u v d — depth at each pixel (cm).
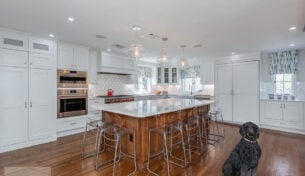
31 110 360
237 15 256
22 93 347
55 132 399
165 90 804
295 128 466
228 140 405
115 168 271
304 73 485
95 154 313
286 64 506
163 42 408
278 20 274
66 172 255
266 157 309
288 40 391
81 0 213
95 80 513
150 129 280
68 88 428
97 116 493
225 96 592
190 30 321
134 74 642
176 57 606
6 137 328
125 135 303
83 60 460
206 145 373
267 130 495
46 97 384
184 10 239
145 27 307
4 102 324
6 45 324
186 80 757
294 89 502
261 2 217
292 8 233
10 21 284
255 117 529
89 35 358
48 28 317
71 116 435
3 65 322
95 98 491
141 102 405
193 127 406
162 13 250
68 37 375
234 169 225
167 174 253
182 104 358
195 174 253
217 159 303
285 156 313
